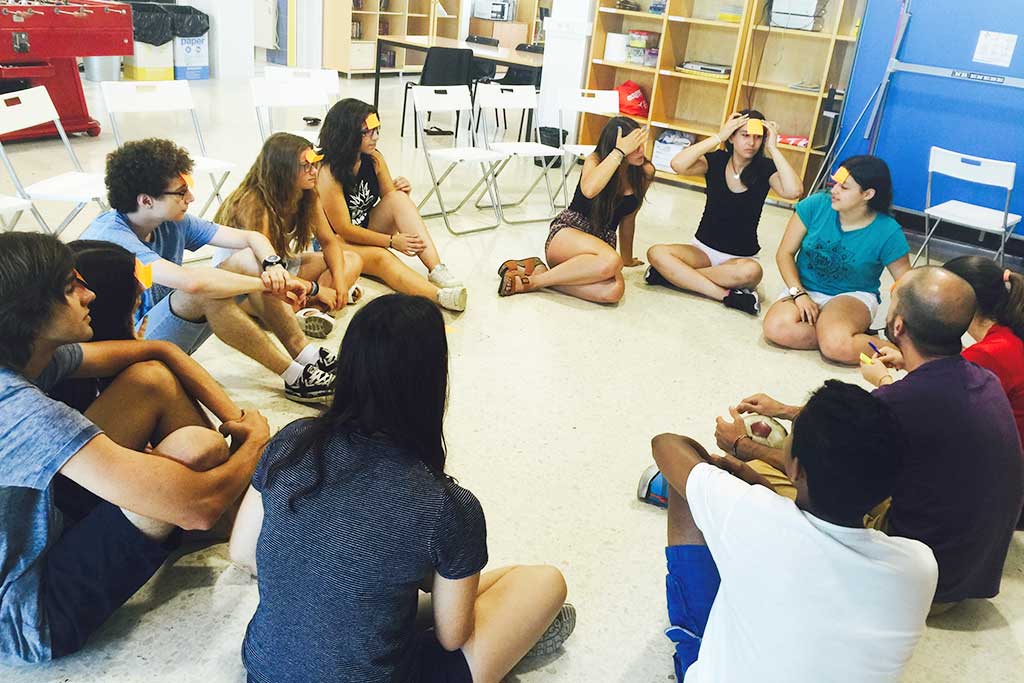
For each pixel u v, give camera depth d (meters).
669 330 4.11
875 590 1.34
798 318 3.98
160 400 2.00
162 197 2.65
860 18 6.84
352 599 1.37
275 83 5.07
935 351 2.02
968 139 5.74
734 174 4.36
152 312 2.86
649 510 2.65
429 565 1.39
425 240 4.20
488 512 2.54
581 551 2.42
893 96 5.94
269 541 1.40
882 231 3.84
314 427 1.39
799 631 1.38
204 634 1.98
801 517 1.38
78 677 1.82
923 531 2.06
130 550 1.79
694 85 7.51
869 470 1.31
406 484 1.35
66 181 3.96
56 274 1.55
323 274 3.83
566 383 3.44
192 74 9.88
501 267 4.32
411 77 11.93
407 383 1.33
